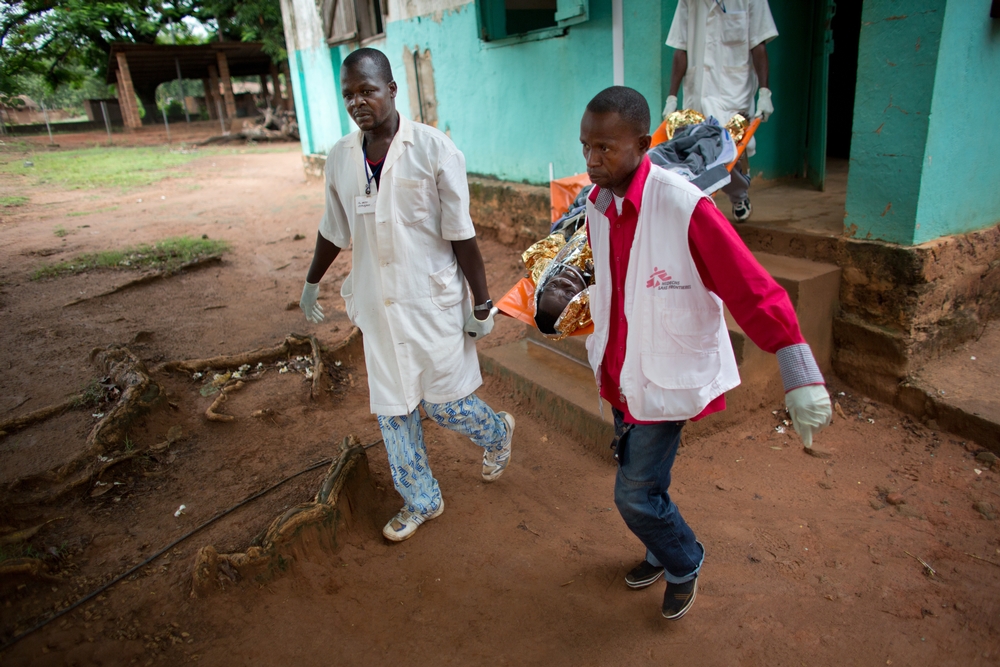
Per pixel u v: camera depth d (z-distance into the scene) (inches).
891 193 145.6
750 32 181.0
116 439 142.0
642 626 99.7
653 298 78.8
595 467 140.4
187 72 1230.3
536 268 106.0
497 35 272.1
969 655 91.3
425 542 119.9
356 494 125.2
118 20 1219.2
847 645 93.7
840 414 153.3
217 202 437.1
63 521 124.0
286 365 183.9
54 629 101.0
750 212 189.9
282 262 286.0
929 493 125.4
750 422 152.6
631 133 74.5
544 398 157.6
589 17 223.3
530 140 269.3
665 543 90.7
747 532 117.7
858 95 146.7
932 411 144.2
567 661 94.5
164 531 121.4
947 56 133.2
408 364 108.5
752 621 98.9
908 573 106.2
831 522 119.5
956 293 154.7
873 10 139.3
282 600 107.0
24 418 149.3
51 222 374.0
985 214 159.3
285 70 1233.4
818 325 156.7
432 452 149.5
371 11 370.3
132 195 472.1
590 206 83.5
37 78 1571.1
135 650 97.6
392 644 98.7
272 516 123.0
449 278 108.9
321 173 493.0
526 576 111.0
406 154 100.9
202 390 169.6
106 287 245.4
